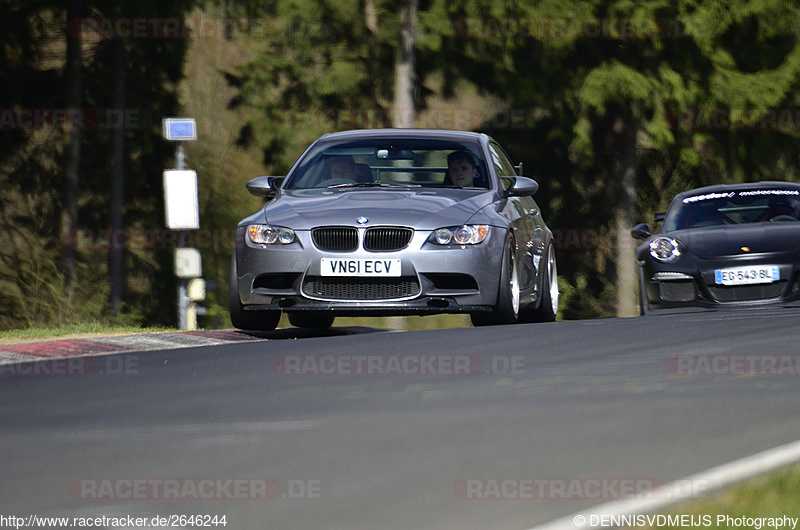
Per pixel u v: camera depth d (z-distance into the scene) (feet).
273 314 98.07
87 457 41.11
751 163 317.83
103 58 303.27
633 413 45.42
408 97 287.69
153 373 66.28
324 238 91.50
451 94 305.12
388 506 31.32
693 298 111.14
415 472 35.86
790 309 97.81
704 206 125.59
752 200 125.49
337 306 90.48
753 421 42.75
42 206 298.35
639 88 292.40
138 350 83.76
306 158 106.22
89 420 49.83
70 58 294.66
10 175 296.10
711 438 39.68
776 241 111.24
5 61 293.23
